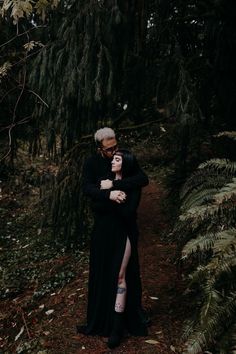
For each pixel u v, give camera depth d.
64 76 4.88
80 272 5.47
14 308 4.96
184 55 5.81
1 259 6.62
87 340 3.64
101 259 3.59
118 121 5.88
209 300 3.07
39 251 6.59
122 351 3.43
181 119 4.67
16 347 4.03
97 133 3.64
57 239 6.68
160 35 5.48
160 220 6.96
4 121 6.54
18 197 8.52
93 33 4.73
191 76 5.55
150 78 5.40
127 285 3.63
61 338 3.75
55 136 5.45
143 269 5.09
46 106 5.34
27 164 8.40
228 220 3.62
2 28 5.79
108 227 3.55
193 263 4.60
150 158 7.29
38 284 5.55
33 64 5.18
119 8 4.91
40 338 3.88
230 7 5.15
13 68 5.92
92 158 3.77
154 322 3.82
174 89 5.04
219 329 3.10
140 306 3.71
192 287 4.19
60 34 4.96
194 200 3.87
